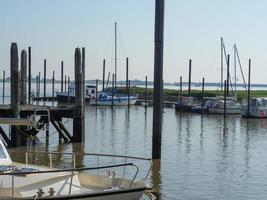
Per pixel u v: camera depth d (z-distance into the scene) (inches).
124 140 1439.5
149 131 1727.4
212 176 880.3
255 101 2504.9
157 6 850.8
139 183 508.7
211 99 2815.0
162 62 872.9
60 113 1293.1
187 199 703.7
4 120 636.1
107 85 4047.7
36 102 3395.7
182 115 2659.9
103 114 2647.6
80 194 467.2
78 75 1289.4
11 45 1187.3
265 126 2076.8
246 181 841.5
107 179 520.4
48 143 1291.8
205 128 1926.7
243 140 1523.1
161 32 855.7
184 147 1301.7
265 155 1178.6
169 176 864.3
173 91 4441.4
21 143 1213.1
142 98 3828.7
